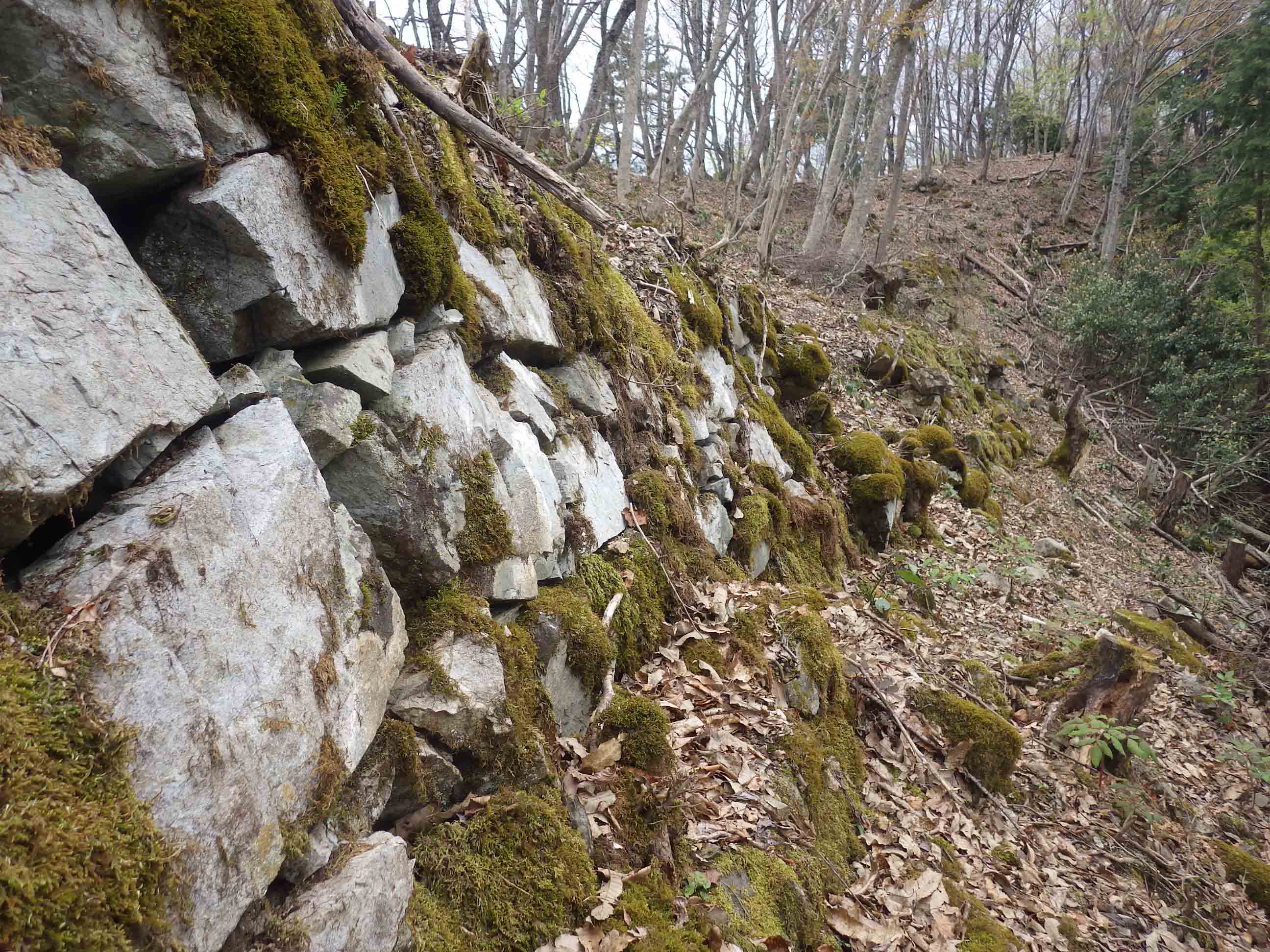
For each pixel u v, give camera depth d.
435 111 3.57
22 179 1.61
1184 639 9.11
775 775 3.56
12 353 1.43
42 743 1.23
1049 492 13.22
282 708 1.74
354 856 1.88
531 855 2.38
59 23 1.77
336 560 2.14
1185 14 26.39
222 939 1.42
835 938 3.12
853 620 5.84
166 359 1.79
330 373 2.51
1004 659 6.91
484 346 3.66
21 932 1.08
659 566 4.38
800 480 7.83
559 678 3.16
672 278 7.11
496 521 3.05
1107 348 19.59
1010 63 35.12
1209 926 4.51
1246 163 18.55
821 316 13.85
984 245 24.52
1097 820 5.22
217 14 2.15
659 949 2.38
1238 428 16.14
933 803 4.49
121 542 1.52
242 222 2.09
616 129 25.06
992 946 3.44
